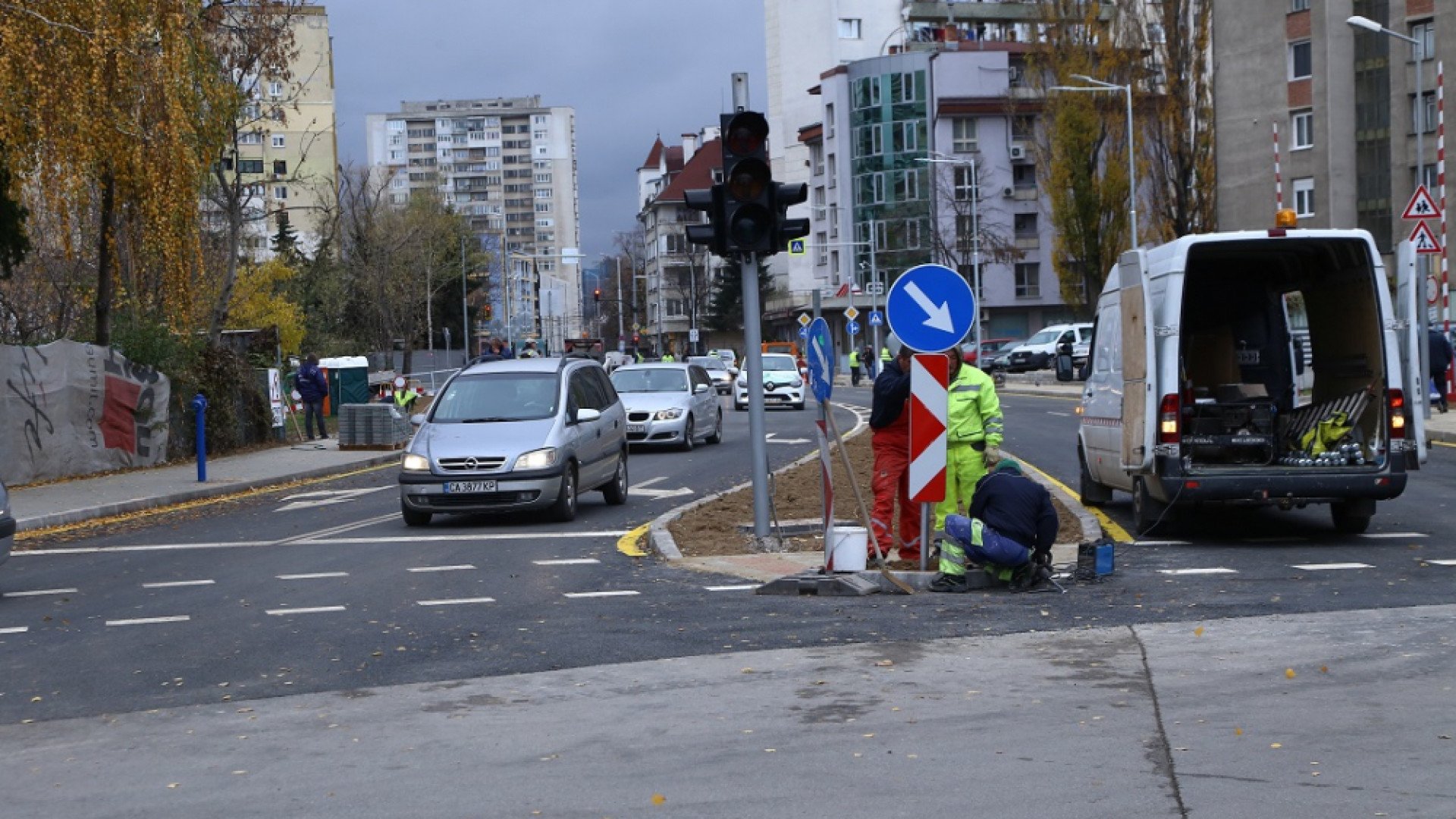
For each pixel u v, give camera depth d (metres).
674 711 7.58
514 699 7.99
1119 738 6.69
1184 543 13.85
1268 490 13.48
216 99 27.17
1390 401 13.52
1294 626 9.44
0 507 12.70
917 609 10.62
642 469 25.48
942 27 101.38
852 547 11.80
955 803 5.72
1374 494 13.47
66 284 34.22
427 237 74.00
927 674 8.30
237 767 6.65
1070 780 6.01
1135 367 13.92
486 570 13.51
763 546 14.16
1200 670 8.15
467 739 7.09
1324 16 56.84
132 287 29.86
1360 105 56.47
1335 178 57.03
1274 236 13.66
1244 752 6.38
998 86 92.00
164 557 15.28
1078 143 60.06
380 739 7.14
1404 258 13.80
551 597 11.73
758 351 14.39
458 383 18.61
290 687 8.50
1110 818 5.47
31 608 11.89
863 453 25.92
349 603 11.68
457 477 16.94
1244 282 15.62
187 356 31.00
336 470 28.17
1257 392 14.85
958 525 11.40
